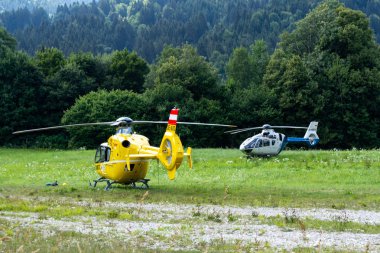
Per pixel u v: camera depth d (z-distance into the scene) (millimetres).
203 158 50281
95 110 79188
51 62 103375
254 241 17859
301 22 98375
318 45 90875
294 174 39125
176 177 40156
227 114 84812
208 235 19000
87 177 41250
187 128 82500
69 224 21250
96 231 19766
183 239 18281
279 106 85625
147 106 83500
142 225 21016
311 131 54375
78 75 94875
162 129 82688
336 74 83875
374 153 49844
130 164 33156
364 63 87938
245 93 88375
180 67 89125
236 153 55156
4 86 88625
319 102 82250
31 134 90188
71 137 83000
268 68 90750
